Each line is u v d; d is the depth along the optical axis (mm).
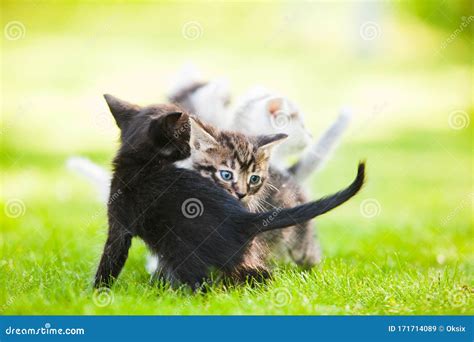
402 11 33719
